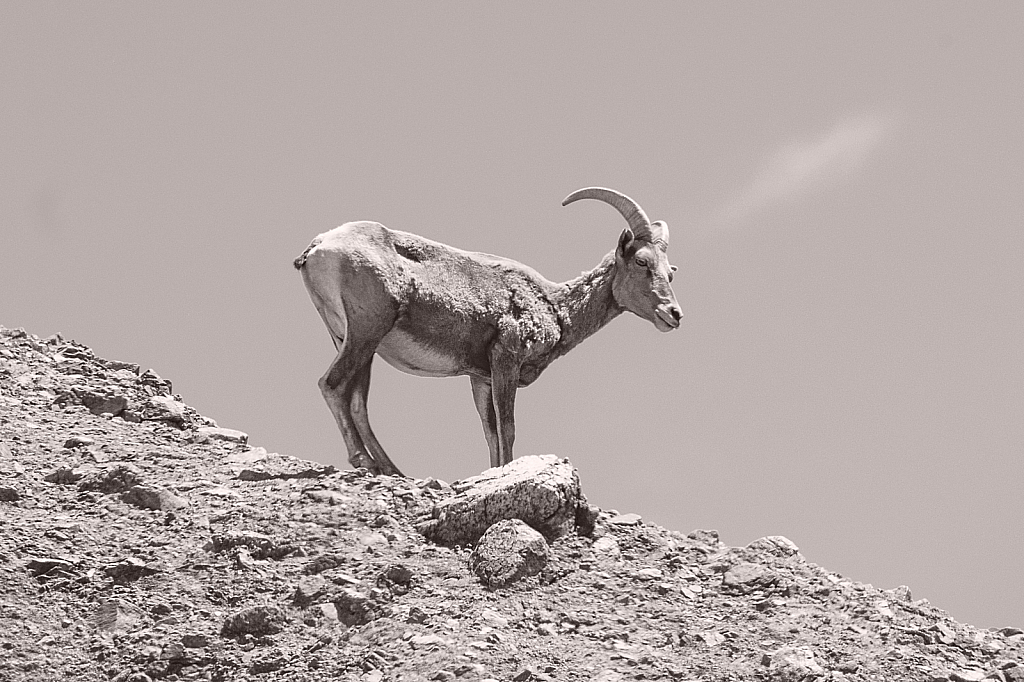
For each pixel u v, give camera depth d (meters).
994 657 33.91
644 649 31.69
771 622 33.38
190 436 44.19
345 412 42.28
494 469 38.72
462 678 29.84
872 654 31.91
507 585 34.03
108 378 48.16
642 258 46.03
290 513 37.69
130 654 31.53
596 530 37.31
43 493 38.44
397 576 34.12
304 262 42.94
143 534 36.47
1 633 31.83
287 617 32.94
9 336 50.66
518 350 44.91
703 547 37.81
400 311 42.88
